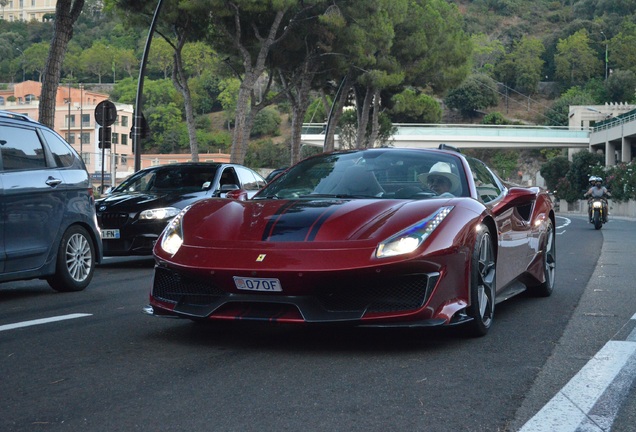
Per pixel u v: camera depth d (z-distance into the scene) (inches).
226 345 173.5
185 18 967.0
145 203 374.3
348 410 122.1
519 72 6048.2
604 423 116.6
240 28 971.3
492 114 5305.1
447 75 1493.6
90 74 5940.0
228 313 166.7
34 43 6456.7
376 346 173.2
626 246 538.9
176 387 136.2
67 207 276.1
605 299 259.0
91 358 159.9
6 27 6973.4
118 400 127.7
